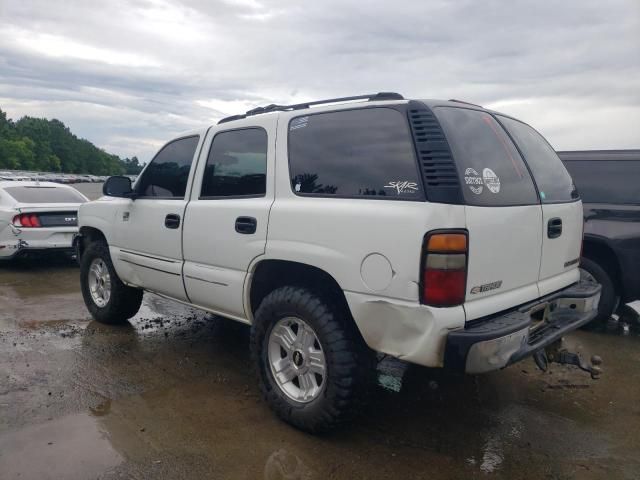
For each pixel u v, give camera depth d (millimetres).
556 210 3428
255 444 3102
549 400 3799
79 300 6434
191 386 3895
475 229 2695
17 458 2887
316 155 3258
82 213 5445
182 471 2814
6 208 7965
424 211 2645
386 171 2889
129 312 5285
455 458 3014
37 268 8602
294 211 3203
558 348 3451
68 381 3930
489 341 2611
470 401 3754
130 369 4195
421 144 2791
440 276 2592
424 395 3834
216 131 4008
